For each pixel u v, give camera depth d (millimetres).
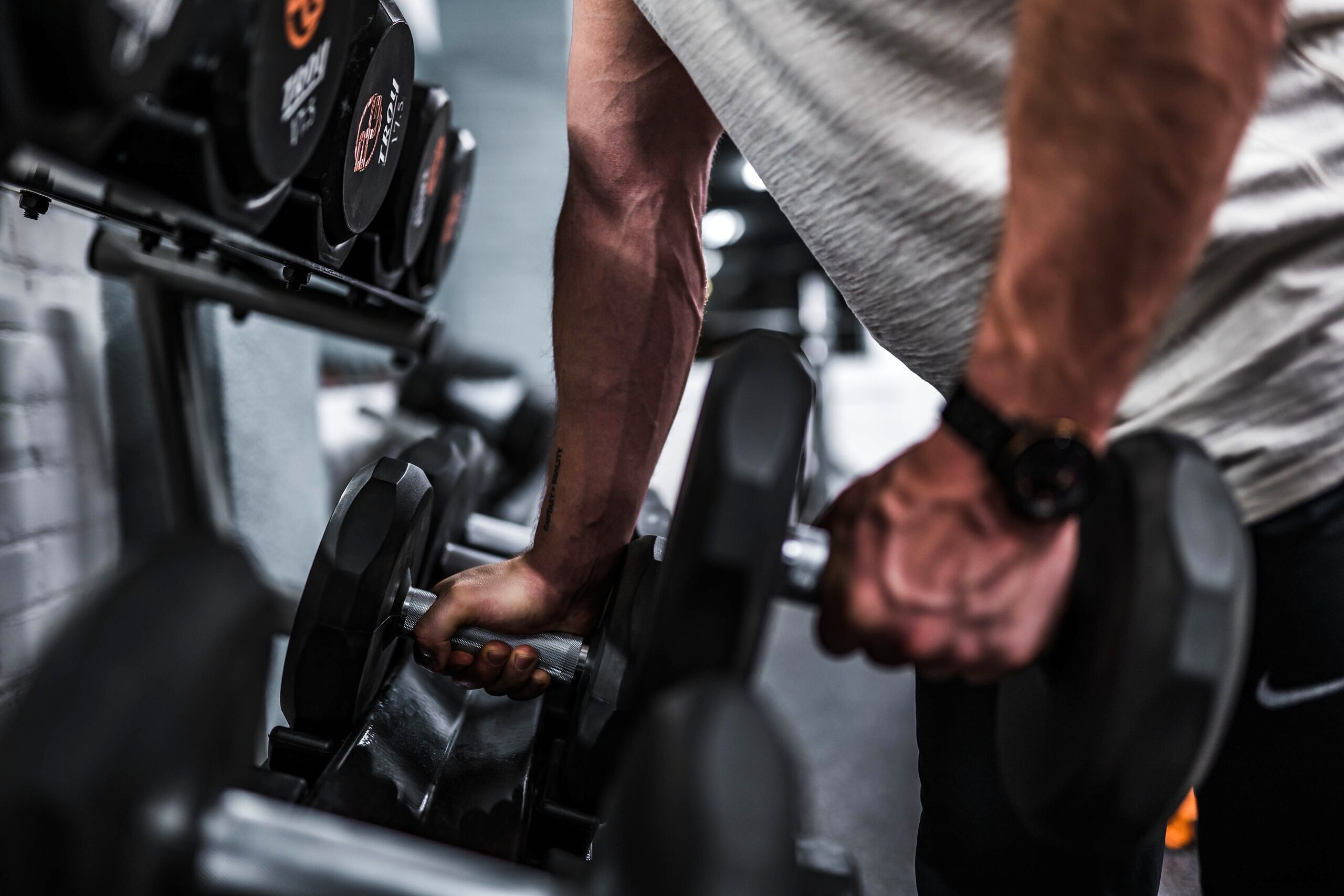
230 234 567
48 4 308
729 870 270
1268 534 547
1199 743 388
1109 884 621
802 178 581
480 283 6203
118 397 1273
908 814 1453
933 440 400
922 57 520
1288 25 516
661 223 757
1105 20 354
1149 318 375
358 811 565
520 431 2311
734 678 367
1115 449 456
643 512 1111
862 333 4641
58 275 1110
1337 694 539
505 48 5852
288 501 1683
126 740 275
